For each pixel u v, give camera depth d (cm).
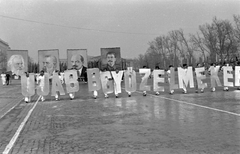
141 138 733
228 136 723
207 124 886
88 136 780
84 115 1173
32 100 1973
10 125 998
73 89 1911
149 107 1355
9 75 4881
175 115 1084
